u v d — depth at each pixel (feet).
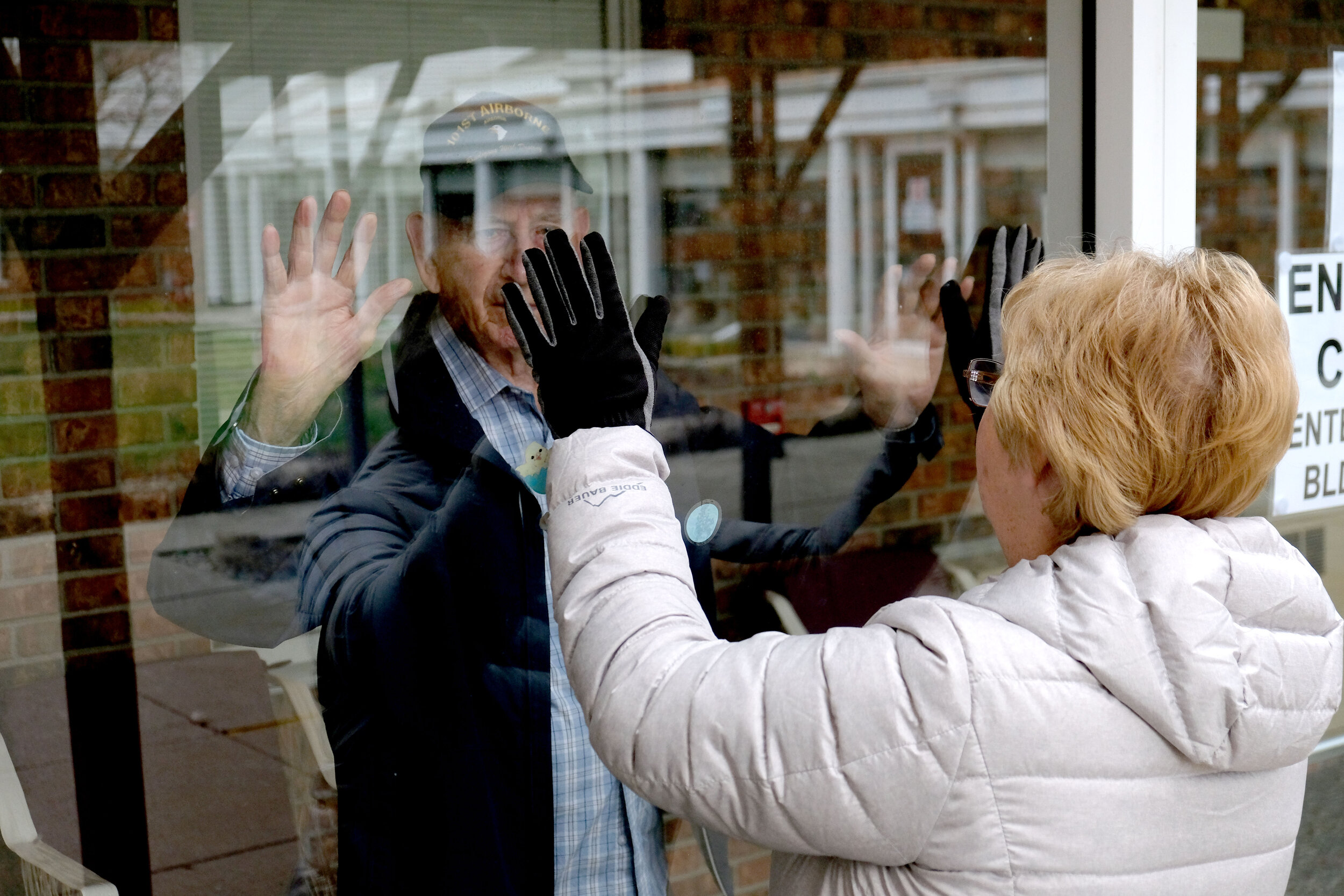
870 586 6.40
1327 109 7.40
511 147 5.08
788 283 5.87
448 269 5.02
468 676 5.17
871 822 2.96
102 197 4.39
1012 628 3.04
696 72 5.46
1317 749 7.82
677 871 5.81
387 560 5.02
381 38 4.76
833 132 5.84
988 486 3.54
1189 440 3.10
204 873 4.87
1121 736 2.97
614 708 3.19
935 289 6.24
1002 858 2.93
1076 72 6.28
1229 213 7.18
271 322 4.71
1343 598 7.93
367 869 5.11
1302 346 7.57
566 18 5.13
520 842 5.26
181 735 4.77
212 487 4.70
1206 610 2.95
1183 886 3.06
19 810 4.55
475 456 5.16
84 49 4.30
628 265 5.44
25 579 4.44
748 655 3.14
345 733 5.03
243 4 4.52
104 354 4.47
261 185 4.63
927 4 5.94
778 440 6.00
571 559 3.43
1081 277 3.28
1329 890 7.79
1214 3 6.89
